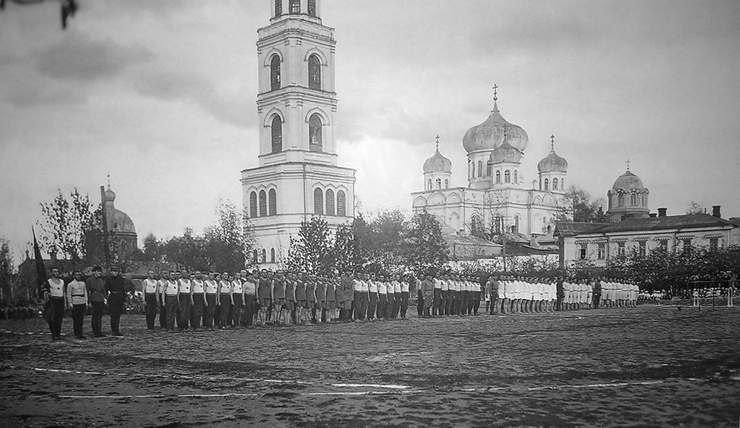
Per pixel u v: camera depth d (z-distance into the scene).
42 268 43.69
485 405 11.66
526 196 131.75
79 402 12.27
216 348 21.27
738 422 10.26
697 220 82.69
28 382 14.63
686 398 12.12
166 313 29.86
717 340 23.08
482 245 100.06
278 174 109.06
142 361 18.09
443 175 140.00
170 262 74.00
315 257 60.25
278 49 113.06
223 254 68.19
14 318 42.59
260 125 115.81
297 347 21.42
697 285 65.00
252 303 31.98
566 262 86.88
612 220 113.56
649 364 16.70
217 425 10.40
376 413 11.10
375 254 70.31
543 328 29.75
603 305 57.34
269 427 10.26
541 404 11.70
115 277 26.75
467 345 21.84
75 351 20.81
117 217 93.06
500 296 46.62
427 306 41.06
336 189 112.62
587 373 15.30
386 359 18.09
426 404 11.79
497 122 137.25
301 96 111.62
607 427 10.02
